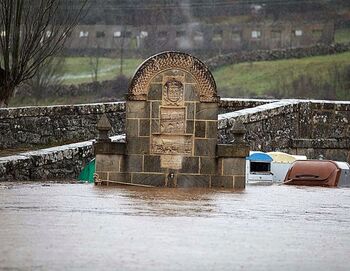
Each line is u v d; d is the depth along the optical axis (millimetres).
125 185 48812
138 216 32906
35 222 30500
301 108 72750
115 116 69312
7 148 64188
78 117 67500
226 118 67062
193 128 49062
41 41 78000
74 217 32125
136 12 141750
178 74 48938
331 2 154875
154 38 140750
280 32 147250
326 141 72750
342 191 50094
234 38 145000
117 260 24047
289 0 153375
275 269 23766
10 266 22859
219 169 49250
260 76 131250
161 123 49000
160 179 49062
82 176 55438
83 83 116438
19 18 71688
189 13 145500
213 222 32094
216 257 25000
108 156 48938
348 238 30000
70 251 25125
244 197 43312
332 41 146750
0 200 38000
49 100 111312
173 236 28188
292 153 72125
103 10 139875
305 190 50125
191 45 142500
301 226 32531
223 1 150125
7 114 64562
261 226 31797
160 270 22984
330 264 24984
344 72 129125
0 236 27297
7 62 71812
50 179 57281
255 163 58812
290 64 134250
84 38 136500
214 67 134875
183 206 37219
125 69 131000
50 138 66250
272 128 70812
